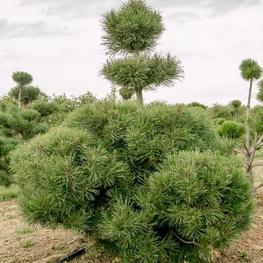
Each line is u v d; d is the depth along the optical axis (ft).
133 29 12.97
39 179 10.31
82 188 10.00
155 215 10.42
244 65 19.06
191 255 11.06
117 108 11.73
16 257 13.64
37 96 40.29
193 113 11.85
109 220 10.32
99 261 12.84
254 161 39.52
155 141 10.75
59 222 10.59
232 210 10.19
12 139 28.84
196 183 9.49
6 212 23.36
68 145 10.49
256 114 18.24
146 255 10.11
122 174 10.56
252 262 12.51
